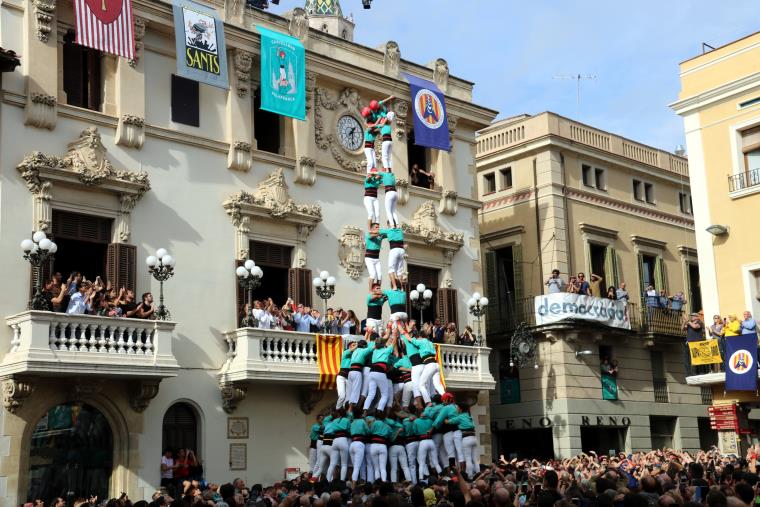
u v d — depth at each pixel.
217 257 27.36
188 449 25.73
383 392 20.22
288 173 29.53
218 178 27.81
